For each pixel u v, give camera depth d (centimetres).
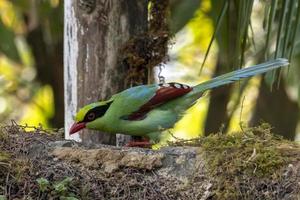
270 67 1096
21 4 1719
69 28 1168
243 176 929
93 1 1153
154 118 1098
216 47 1891
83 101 1163
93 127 1111
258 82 1927
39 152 991
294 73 1684
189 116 1994
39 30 1858
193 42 1939
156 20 1189
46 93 1962
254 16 1789
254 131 976
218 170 942
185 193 951
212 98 1878
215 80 1105
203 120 1983
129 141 1179
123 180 963
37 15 1750
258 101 1891
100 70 1159
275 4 1088
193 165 959
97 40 1156
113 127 1108
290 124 1873
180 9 1673
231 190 927
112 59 1159
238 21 1123
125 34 1162
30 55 1939
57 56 1883
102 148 996
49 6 1761
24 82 1944
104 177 965
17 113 1970
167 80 1944
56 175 965
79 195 952
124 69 1166
